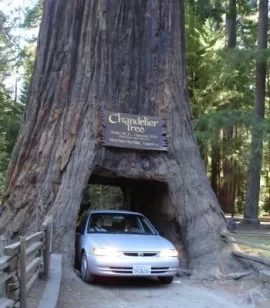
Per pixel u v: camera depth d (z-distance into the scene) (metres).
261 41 21.86
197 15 25.22
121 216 10.84
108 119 11.45
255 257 10.10
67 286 8.84
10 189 11.57
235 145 24.50
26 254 5.88
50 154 11.30
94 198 21.56
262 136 19.69
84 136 11.27
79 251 10.22
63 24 12.20
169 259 9.20
